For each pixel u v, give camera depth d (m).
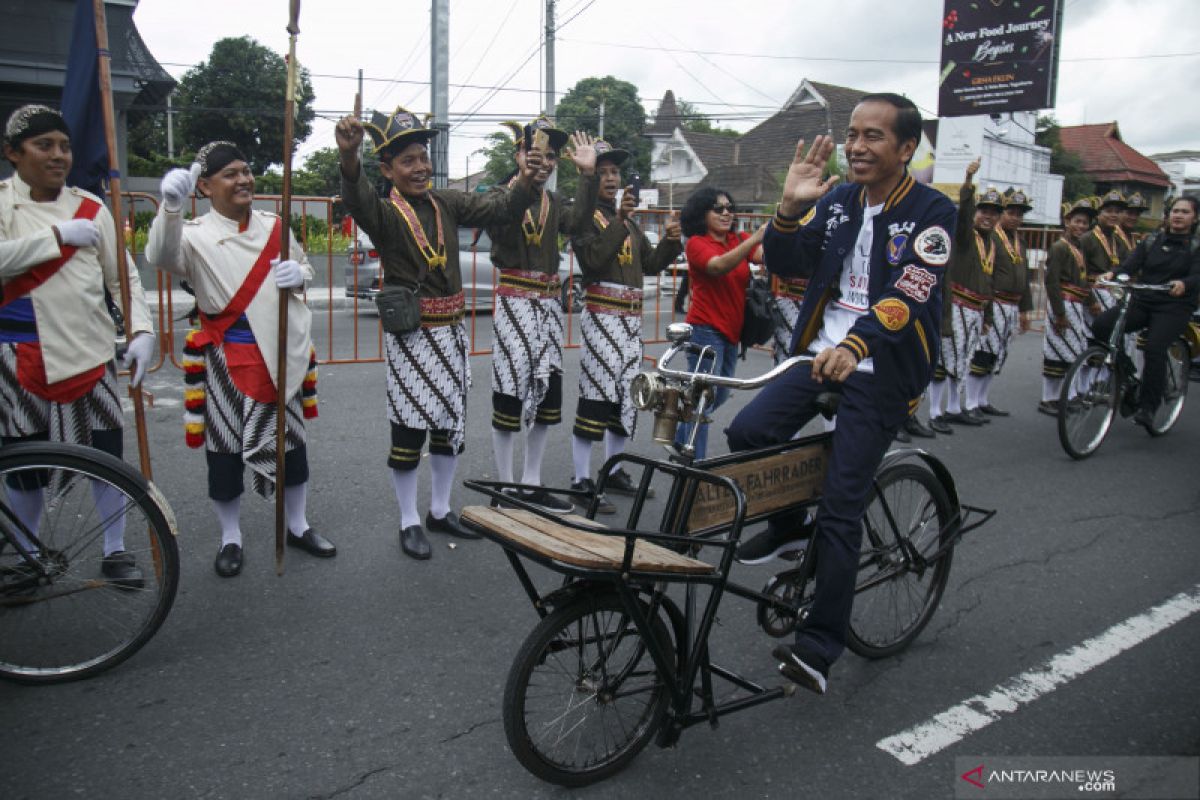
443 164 16.25
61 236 3.26
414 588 3.90
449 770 2.69
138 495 3.12
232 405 3.81
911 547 3.37
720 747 2.87
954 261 6.89
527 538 2.37
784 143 38.00
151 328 3.59
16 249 3.18
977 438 6.91
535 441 5.01
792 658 2.77
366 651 3.36
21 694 3.01
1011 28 13.08
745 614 3.80
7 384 3.32
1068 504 5.30
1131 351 7.66
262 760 2.70
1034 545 4.63
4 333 3.29
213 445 3.85
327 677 3.18
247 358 3.77
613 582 2.36
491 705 3.04
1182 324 6.52
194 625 3.51
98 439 3.52
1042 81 12.91
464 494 5.11
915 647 3.55
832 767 2.78
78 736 2.78
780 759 2.81
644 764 2.77
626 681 2.81
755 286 4.88
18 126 3.25
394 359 4.15
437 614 3.67
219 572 3.93
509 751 2.79
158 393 7.21
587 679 2.66
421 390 4.16
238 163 3.70
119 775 2.60
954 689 3.25
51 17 13.20
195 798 2.51
